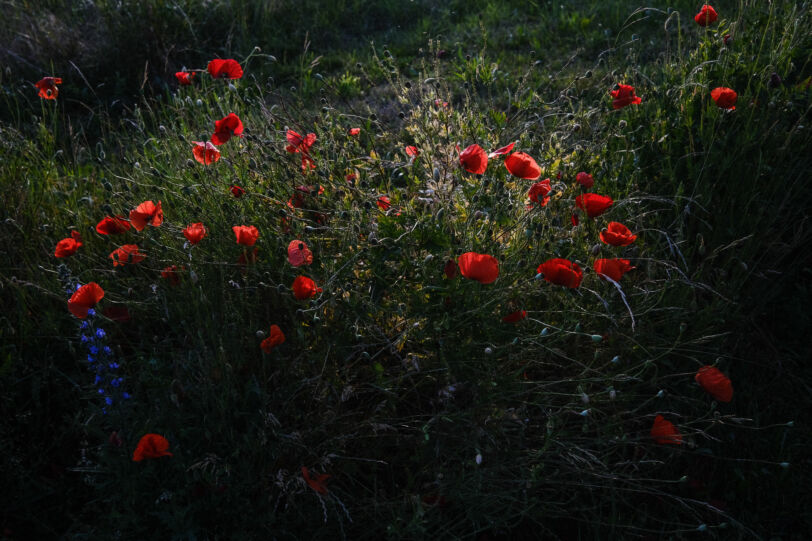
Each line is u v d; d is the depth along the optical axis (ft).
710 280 8.24
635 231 8.13
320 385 6.73
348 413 6.57
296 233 7.61
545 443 6.17
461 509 6.63
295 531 6.33
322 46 17.78
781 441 7.62
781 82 9.45
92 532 6.22
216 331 7.07
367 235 7.22
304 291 6.51
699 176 8.63
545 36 16.58
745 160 9.07
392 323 7.16
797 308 8.57
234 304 7.50
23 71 15.64
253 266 7.33
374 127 11.73
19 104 14.64
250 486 6.15
